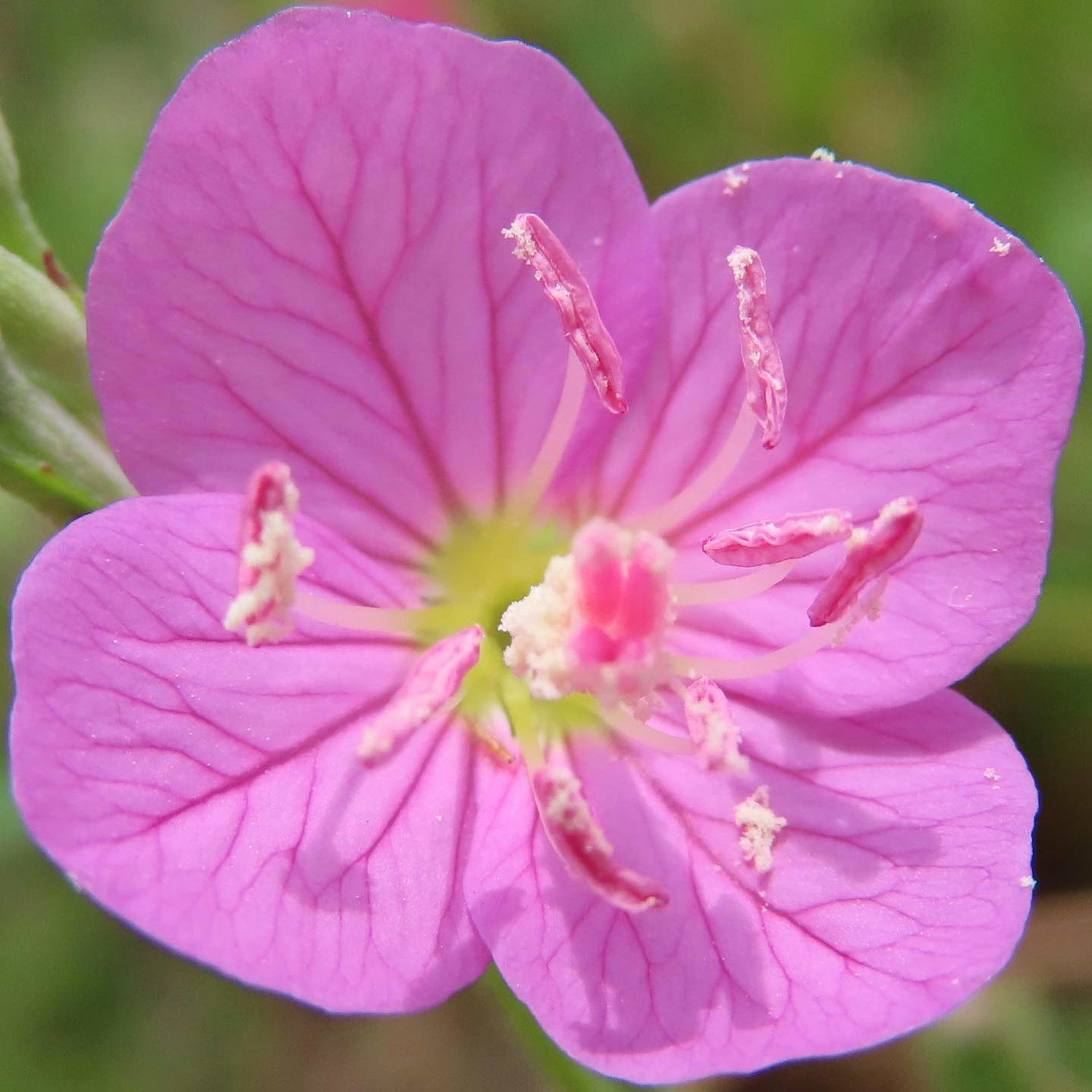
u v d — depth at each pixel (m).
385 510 0.07
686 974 0.07
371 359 0.07
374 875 0.06
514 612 0.07
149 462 0.07
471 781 0.07
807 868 0.07
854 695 0.07
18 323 0.07
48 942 0.09
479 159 0.07
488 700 0.07
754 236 0.07
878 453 0.07
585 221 0.07
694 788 0.07
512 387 0.07
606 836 0.07
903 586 0.07
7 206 0.07
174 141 0.06
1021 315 0.07
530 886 0.07
